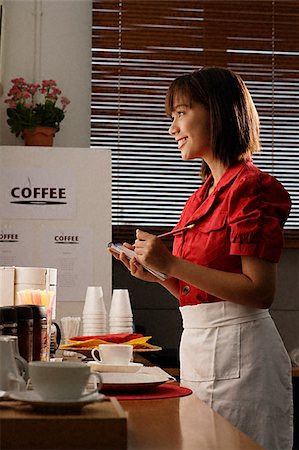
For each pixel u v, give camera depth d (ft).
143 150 15.38
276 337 7.21
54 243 13.24
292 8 15.80
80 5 15.56
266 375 6.97
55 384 4.22
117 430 3.88
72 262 13.24
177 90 7.77
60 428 3.84
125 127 15.39
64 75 15.34
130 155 15.35
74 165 13.38
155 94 15.47
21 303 7.95
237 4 15.67
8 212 13.21
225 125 7.56
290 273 15.35
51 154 13.37
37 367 4.25
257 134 7.86
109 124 15.34
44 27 15.40
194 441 4.11
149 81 15.46
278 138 15.62
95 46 15.34
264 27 15.71
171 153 15.46
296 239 15.23
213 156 7.68
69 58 15.40
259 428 6.91
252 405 6.91
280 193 7.30
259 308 7.05
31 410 4.15
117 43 15.39
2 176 13.24
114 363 7.09
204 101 7.63
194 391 7.20
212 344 7.10
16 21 15.34
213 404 7.02
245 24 15.67
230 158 7.59
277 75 15.71
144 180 15.35
